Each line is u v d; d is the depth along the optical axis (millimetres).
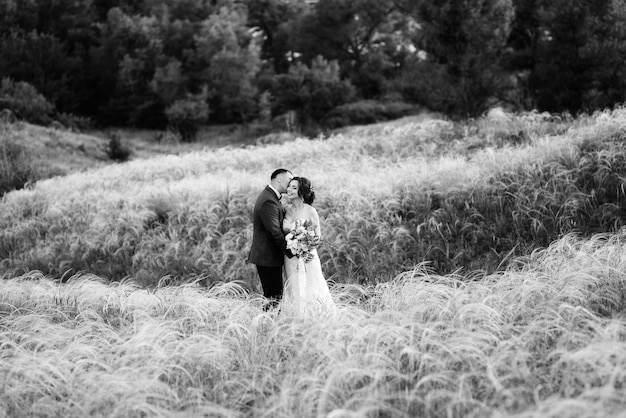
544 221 8906
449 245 9000
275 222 6586
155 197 12430
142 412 4086
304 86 36875
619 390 3639
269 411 3768
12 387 4488
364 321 5277
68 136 29828
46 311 6941
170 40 44438
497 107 19938
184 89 39281
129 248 10977
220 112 41156
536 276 6414
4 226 13031
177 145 33500
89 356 5012
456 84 17297
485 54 17125
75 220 12484
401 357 4617
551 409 3318
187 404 4188
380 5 47906
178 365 4605
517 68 24062
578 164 9664
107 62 40875
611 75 16734
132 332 5672
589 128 11102
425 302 5840
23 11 42062
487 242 8891
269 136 30781
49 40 40344
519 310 5363
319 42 50000
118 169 18250
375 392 3830
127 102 39469
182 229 11188
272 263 6711
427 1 17156
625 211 8641
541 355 4418
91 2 45281
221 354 4879
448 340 4617
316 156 15781
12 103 31984
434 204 10125
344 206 10383
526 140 13352
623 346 3855
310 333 5020
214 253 10062
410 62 17984
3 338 5633
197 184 13047
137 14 44688
